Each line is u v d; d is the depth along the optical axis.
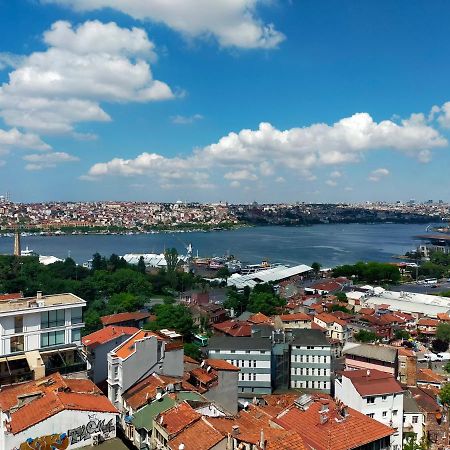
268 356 122.75
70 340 90.06
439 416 104.69
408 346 186.62
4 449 54.81
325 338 133.25
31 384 70.69
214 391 93.00
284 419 68.12
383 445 64.12
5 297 111.94
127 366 82.31
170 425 64.88
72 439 58.50
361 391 87.44
